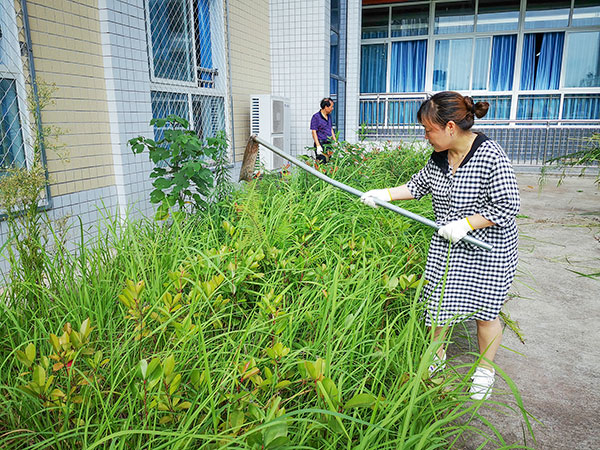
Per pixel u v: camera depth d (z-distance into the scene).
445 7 13.64
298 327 2.13
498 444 2.00
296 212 3.36
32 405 1.57
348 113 11.79
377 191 2.61
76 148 4.39
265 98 7.67
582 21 12.73
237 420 1.39
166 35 5.79
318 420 1.51
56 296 2.11
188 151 4.06
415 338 1.98
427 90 14.23
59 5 4.12
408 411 1.37
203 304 1.99
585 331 3.13
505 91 13.59
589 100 13.03
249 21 8.12
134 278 2.16
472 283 2.26
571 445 2.02
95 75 4.54
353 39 11.41
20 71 3.84
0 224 3.48
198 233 3.15
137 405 1.55
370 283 2.27
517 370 2.65
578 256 4.74
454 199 2.25
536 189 8.88
